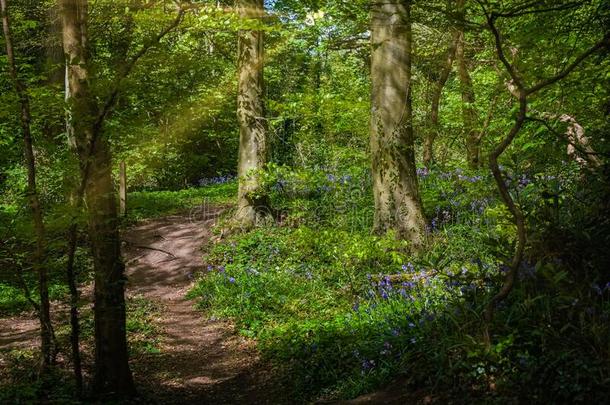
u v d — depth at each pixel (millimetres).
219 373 8172
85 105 5762
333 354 7125
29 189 6273
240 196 16172
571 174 7660
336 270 11242
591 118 7570
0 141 6777
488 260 9328
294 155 16312
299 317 9914
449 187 13586
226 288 11953
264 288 11383
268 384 7406
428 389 5109
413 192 11734
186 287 13430
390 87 11688
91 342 9102
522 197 6469
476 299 5465
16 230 6242
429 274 7941
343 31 13789
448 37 17391
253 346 9133
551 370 4207
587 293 4871
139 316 11125
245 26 7898
